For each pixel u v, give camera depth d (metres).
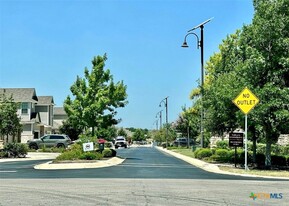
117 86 35.81
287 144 35.69
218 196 12.52
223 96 25.47
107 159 30.61
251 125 25.44
